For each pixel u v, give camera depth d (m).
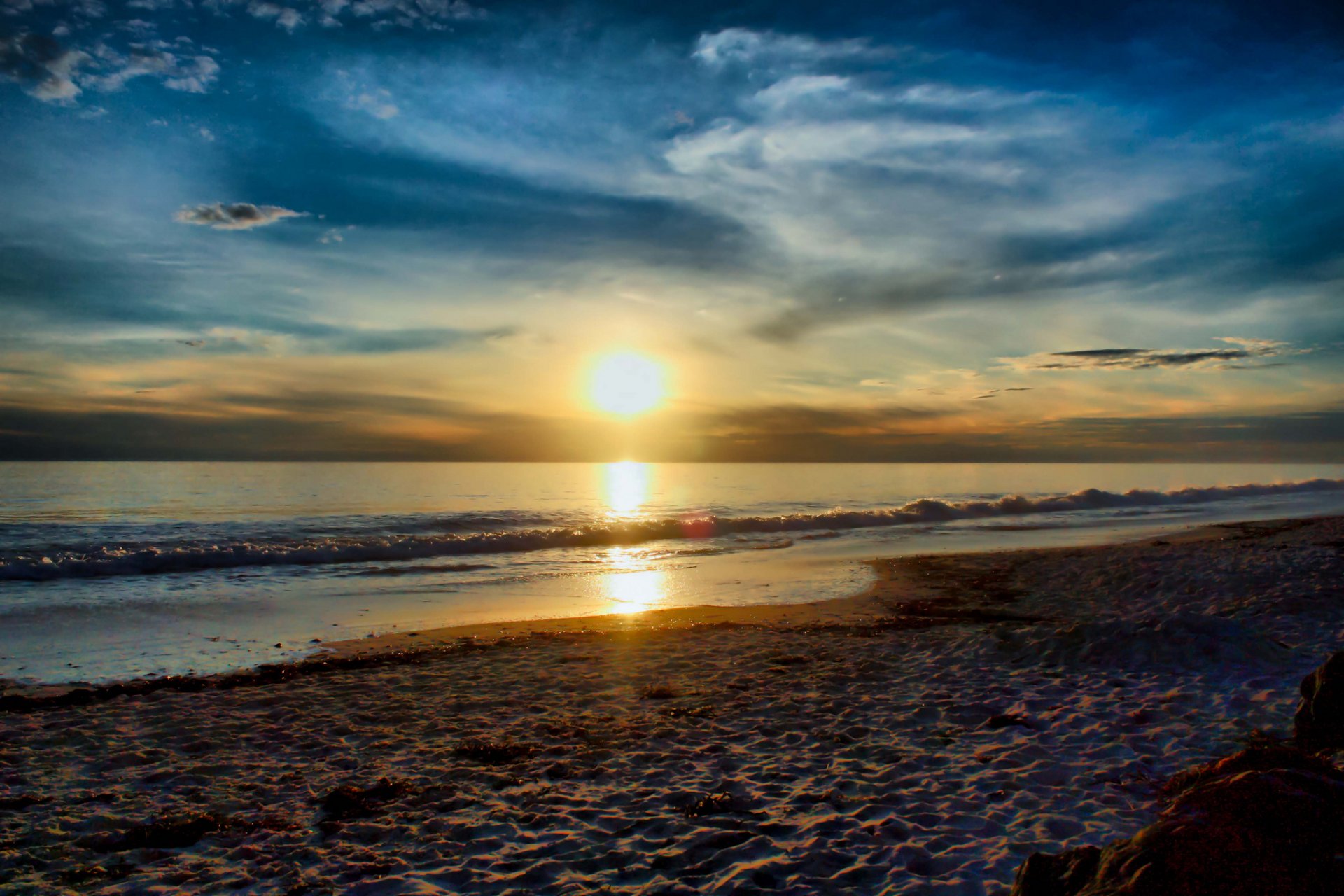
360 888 4.45
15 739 7.16
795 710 7.97
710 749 6.88
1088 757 6.22
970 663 9.59
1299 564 14.79
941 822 5.12
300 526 28.72
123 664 10.43
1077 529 29.47
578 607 15.00
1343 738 5.46
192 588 16.62
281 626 12.97
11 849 4.94
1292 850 2.67
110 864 4.77
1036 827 4.99
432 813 5.58
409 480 82.62
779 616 13.78
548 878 4.55
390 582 17.89
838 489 68.25
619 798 5.79
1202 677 8.16
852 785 5.90
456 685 9.19
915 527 31.03
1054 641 9.74
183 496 49.88
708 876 4.51
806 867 4.55
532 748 6.98
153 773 6.38
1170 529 28.19
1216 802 2.93
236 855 4.90
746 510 42.84
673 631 12.38
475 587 17.38
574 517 35.28
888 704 8.10
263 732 7.48
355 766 6.58
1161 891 2.62
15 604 14.47
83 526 28.23
